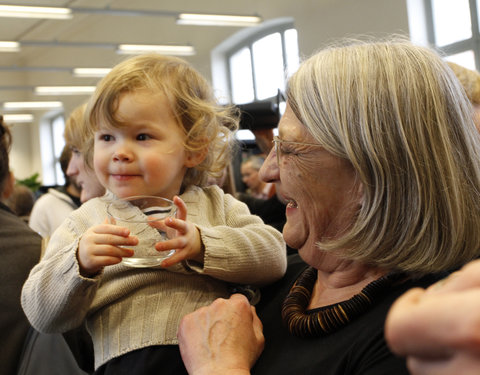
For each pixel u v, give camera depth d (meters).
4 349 1.57
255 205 2.49
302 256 1.12
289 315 1.07
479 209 0.97
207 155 1.42
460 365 0.36
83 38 14.20
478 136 1.01
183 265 1.16
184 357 1.04
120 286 1.18
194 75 1.41
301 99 1.04
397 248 0.97
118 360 1.16
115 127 1.22
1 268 1.63
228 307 1.08
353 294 1.06
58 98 15.94
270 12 9.62
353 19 8.19
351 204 1.02
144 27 12.23
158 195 1.29
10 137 2.02
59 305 1.09
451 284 0.40
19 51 16.58
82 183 2.24
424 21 7.60
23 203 4.73
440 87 0.97
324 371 0.94
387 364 0.86
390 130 0.94
